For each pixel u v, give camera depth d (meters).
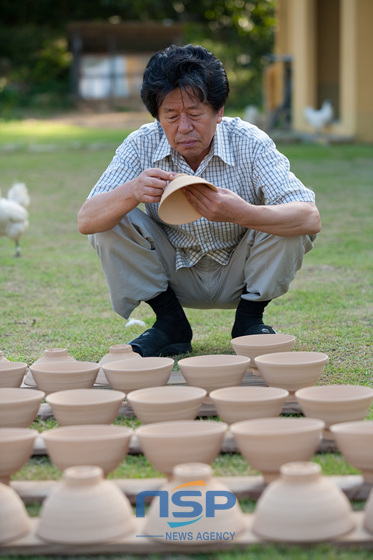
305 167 10.55
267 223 2.62
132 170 2.88
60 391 2.18
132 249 2.87
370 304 3.89
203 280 3.06
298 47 15.25
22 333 3.48
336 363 2.89
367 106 13.27
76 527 1.58
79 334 3.44
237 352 2.62
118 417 2.36
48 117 23.09
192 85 2.50
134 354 2.56
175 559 1.57
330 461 2.03
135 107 24.94
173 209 2.53
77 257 5.46
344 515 1.59
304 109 15.00
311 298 4.04
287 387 2.28
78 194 8.77
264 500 1.61
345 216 6.91
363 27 12.88
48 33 27.33
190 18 29.05
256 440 1.74
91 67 25.22
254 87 26.36
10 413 2.01
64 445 1.74
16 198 5.94
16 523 1.61
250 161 2.84
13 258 5.44
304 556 1.53
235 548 1.58
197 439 1.72
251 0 28.22
